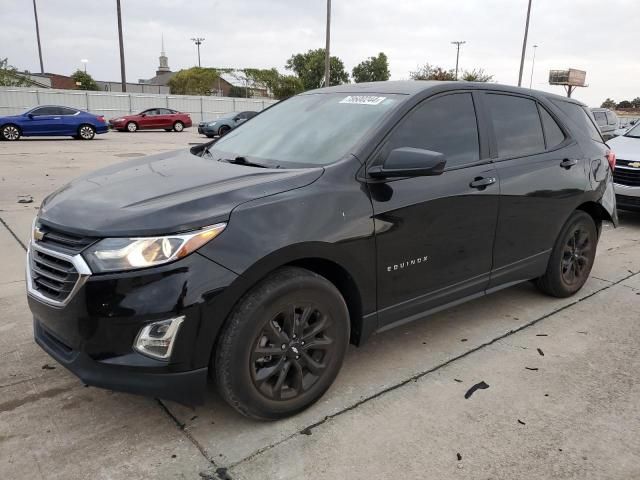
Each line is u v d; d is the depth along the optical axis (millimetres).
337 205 2805
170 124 30391
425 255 3262
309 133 3404
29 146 17859
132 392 2424
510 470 2514
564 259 4520
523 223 3922
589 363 3537
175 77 57562
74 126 21531
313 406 2980
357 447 2652
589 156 4539
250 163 3254
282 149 3365
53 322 2555
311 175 2840
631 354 3674
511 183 3746
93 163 13273
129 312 2336
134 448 2625
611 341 3867
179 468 2492
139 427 2787
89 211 2600
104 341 2385
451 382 3266
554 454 2631
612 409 3018
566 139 4410
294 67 69875
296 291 2678
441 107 3488
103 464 2510
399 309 3225
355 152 3006
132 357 2383
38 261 2660
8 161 13156
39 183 9945
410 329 4008
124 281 2336
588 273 4805
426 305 3391
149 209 2484
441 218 3293
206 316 2416
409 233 3129
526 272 4129
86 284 2361
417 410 2969
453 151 3467
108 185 2979
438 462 2557
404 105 3285
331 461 2551
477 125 3674
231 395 2598
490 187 3584
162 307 2340
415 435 2750
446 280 3463
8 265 5301
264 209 2594
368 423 2844
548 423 2873
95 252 2377
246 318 2521
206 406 2975
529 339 3875
